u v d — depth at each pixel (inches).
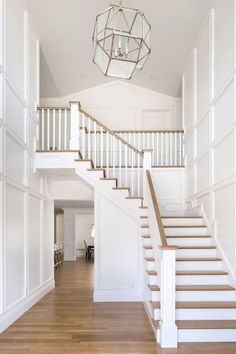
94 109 366.9
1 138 161.3
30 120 223.9
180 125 362.9
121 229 235.9
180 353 136.9
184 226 222.2
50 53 279.3
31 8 218.2
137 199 237.0
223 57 186.7
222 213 189.8
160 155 313.6
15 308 184.2
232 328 149.6
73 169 240.4
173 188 289.6
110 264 234.1
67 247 554.6
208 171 215.3
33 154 228.2
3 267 163.0
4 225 163.9
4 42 169.0
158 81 339.6
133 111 366.6
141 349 141.9
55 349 142.3
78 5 220.8
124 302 228.7
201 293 170.9
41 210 248.5
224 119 184.9
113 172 254.4
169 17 230.4
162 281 148.9
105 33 155.6
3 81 165.8
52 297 247.0
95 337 157.0
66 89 356.5
